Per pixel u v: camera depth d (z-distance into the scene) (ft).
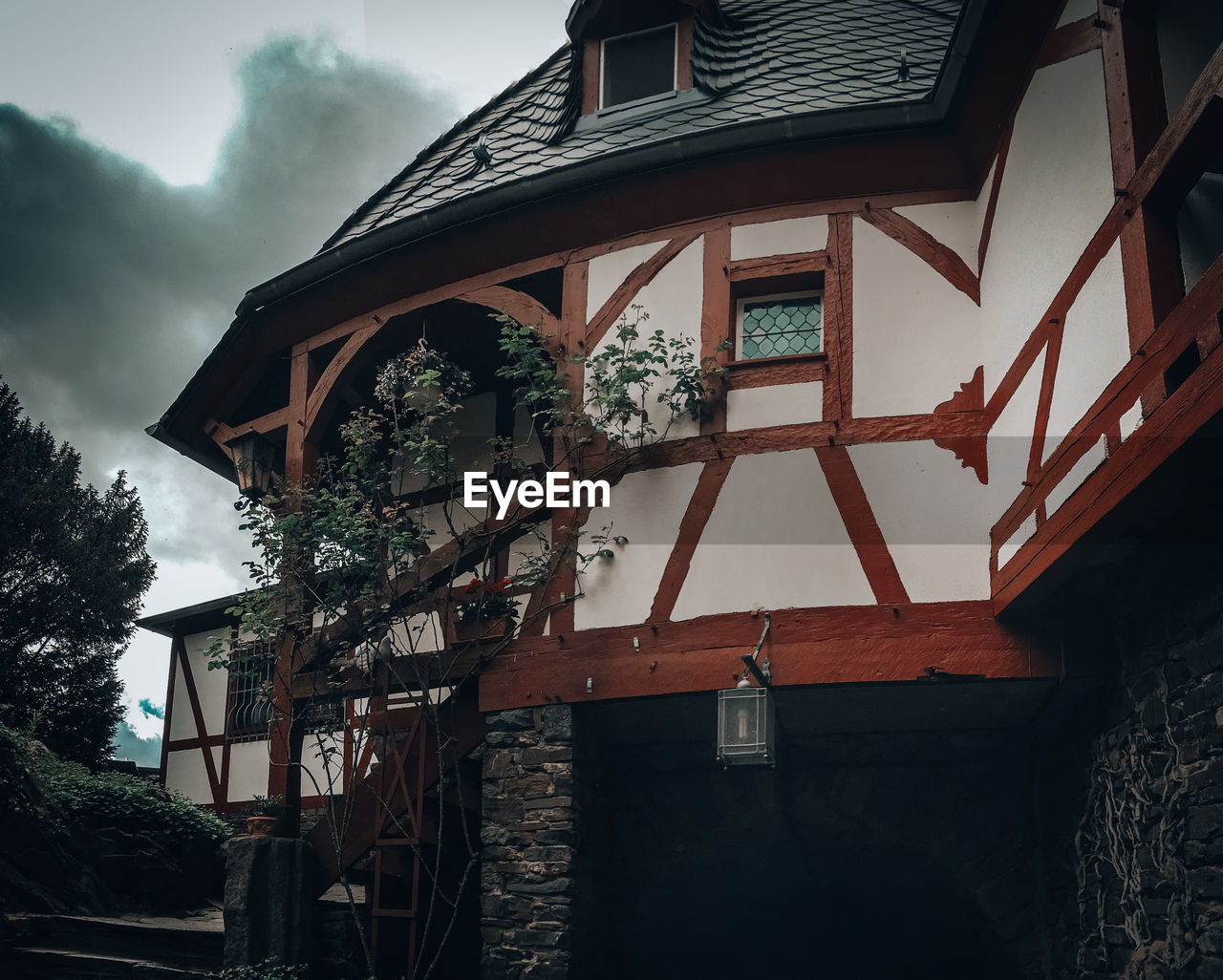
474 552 25.34
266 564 25.93
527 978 21.47
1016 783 22.86
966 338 21.81
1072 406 17.15
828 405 22.07
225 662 26.66
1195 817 15.37
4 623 41.06
